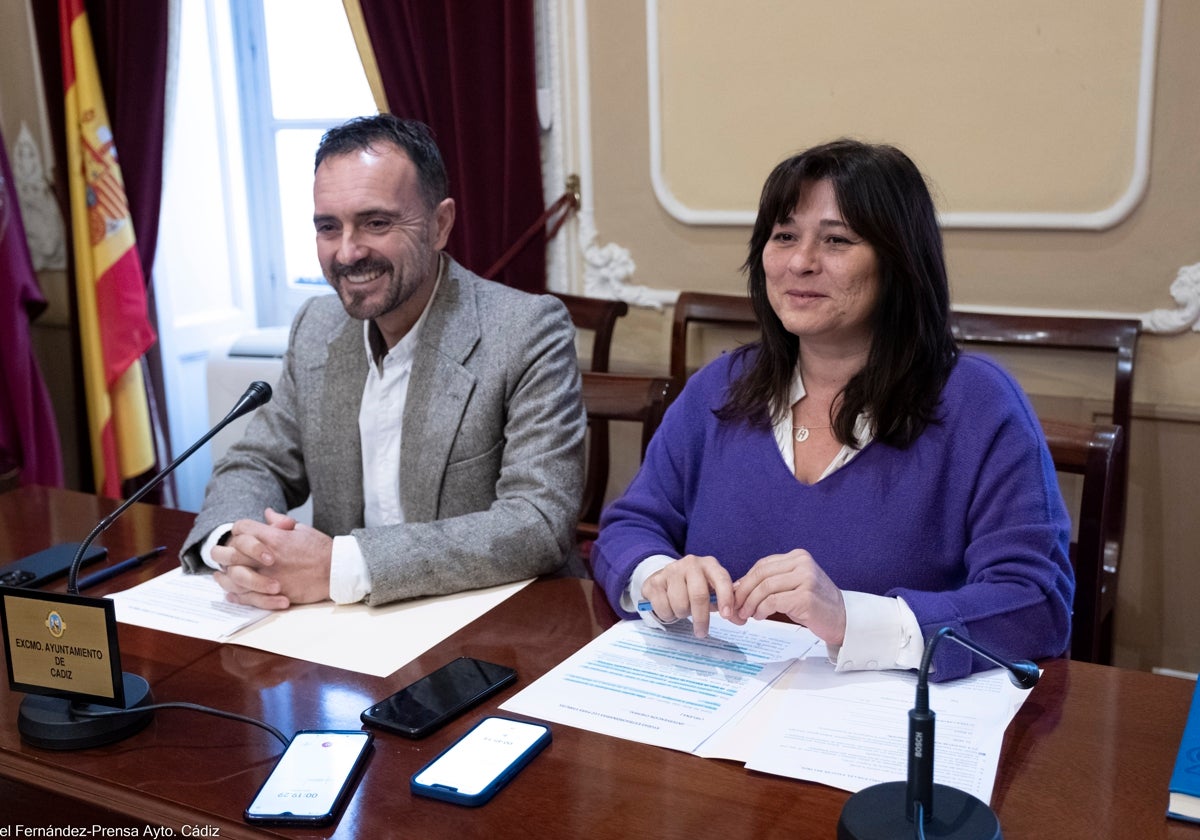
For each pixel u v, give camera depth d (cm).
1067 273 255
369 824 93
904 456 136
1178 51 235
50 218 360
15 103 356
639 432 314
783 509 141
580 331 314
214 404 334
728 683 117
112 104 338
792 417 144
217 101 366
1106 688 115
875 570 136
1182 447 253
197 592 148
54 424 340
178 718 114
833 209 130
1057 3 243
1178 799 91
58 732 108
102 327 338
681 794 96
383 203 159
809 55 270
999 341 250
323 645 131
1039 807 93
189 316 371
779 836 90
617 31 289
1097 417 258
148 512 184
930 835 84
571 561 169
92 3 334
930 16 255
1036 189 254
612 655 125
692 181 290
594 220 304
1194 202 240
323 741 105
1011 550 128
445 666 122
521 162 299
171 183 359
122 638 134
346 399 174
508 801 96
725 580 125
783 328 143
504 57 294
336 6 349
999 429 134
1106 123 244
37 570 155
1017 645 121
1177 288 244
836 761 100
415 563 142
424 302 171
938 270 135
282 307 386
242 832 93
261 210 379
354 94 355
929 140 262
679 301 282
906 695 113
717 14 277
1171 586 261
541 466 159
